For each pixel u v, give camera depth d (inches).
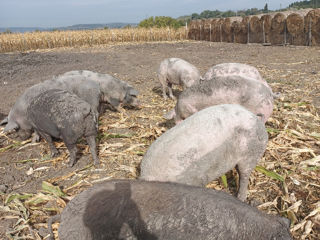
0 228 141.2
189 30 1253.7
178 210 88.7
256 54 615.8
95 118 188.2
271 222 91.0
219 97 171.8
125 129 248.4
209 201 90.8
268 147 197.0
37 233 136.6
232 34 971.9
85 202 97.7
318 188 156.2
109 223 90.1
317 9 657.0
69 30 1195.3
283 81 358.6
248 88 170.1
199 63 540.4
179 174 120.6
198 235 86.7
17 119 220.5
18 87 405.7
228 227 87.4
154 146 128.3
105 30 1214.9
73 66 565.0
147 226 87.8
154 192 94.5
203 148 121.9
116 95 277.4
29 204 157.5
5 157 210.7
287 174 167.9
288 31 751.1
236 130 129.3
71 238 94.8
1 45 982.4
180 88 370.3
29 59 688.4
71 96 185.9
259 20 837.2
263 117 165.3
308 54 561.6
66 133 179.3
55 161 201.0
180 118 187.5
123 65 564.4
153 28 1273.4
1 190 170.4
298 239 125.9
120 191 96.7
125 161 196.5
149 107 303.0
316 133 210.1
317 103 274.7
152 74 466.0
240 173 143.3
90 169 189.5
